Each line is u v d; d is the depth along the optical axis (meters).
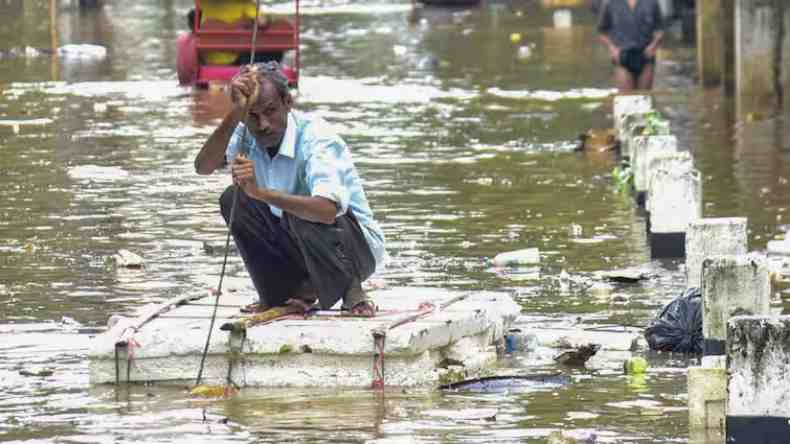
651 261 32.31
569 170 45.34
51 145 49.28
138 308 27.11
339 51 88.12
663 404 21.23
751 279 22.05
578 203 39.59
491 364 23.97
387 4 134.38
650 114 46.44
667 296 28.78
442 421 20.22
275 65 22.91
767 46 63.66
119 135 51.69
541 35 100.12
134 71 74.81
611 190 41.66
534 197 40.50
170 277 30.11
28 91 65.44
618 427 20.02
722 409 19.97
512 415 20.62
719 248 27.83
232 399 21.48
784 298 28.27
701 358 23.19
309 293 23.73
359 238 23.28
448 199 40.03
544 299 28.50
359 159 47.25
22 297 28.31
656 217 32.78
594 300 28.42
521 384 22.50
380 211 38.19
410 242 34.06
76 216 37.06
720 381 19.98
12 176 43.09
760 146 50.09
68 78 71.19
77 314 26.91
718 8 68.88
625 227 36.25
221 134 22.53
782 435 18.75
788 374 18.70
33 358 23.94
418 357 22.33
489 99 64.69
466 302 25.44
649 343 24.89
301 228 22.73
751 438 18.81
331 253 22.92
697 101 63.78
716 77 69.25
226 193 23.12
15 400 21.42
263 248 23.16
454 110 60.72
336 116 58.12
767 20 63.53
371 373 22.09
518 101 63.94
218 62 68.19
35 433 19.67
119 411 20.80
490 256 32.69
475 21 114.06
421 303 24.36
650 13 66.25
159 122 55.25
